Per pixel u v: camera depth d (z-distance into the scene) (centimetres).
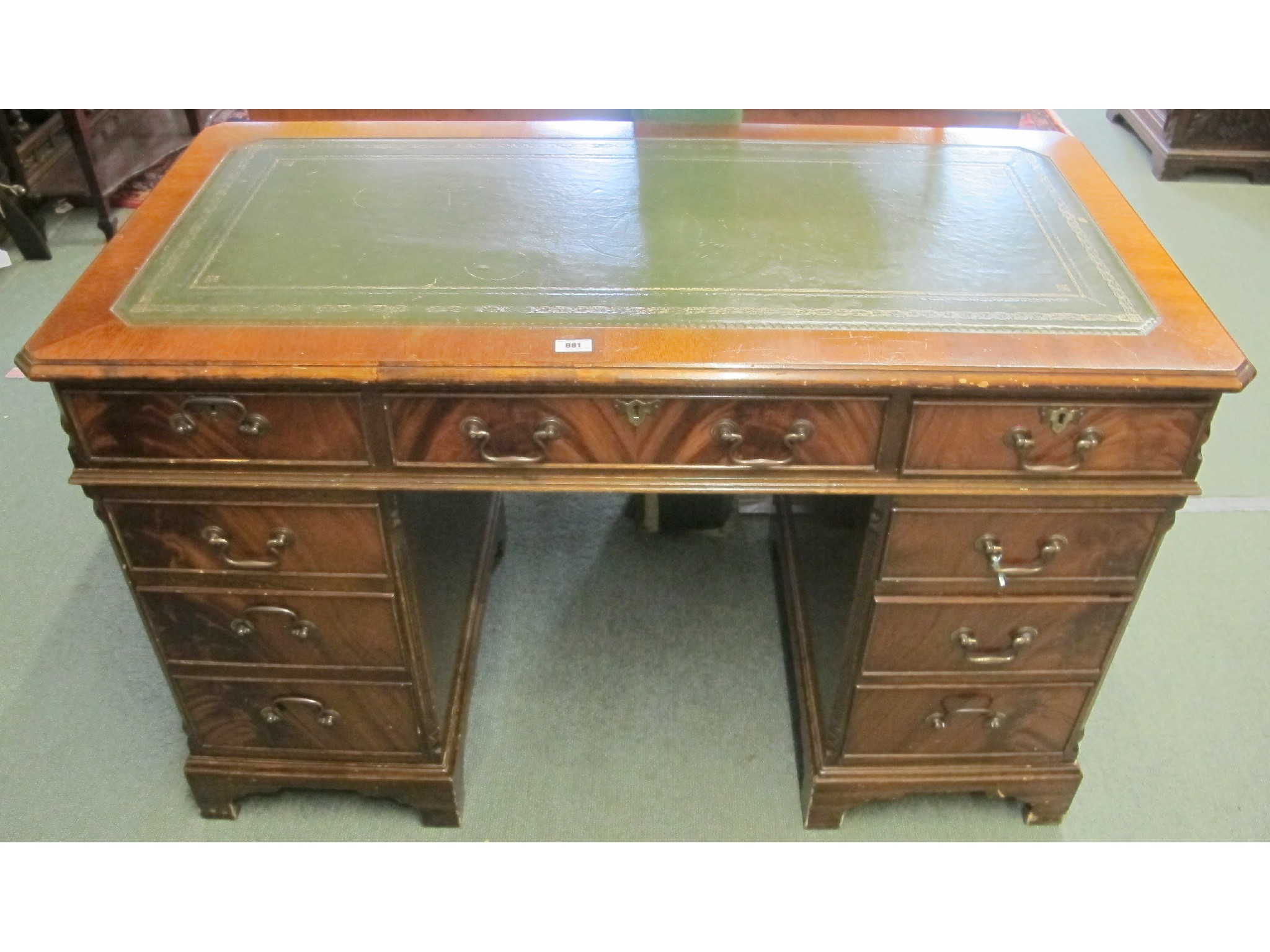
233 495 117
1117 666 175
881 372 104
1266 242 294
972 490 114
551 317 111
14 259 279
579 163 146
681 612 187
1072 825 151
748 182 141
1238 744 162
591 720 167
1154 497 116
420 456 113
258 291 115
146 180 311
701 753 162
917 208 134
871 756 143
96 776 157
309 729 142
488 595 188
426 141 152
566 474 114
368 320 110
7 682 171
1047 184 141
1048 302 115
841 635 138
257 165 144
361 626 129
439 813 149
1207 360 106
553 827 151
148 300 113
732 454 112
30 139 277
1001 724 139
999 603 126
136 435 112
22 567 192
